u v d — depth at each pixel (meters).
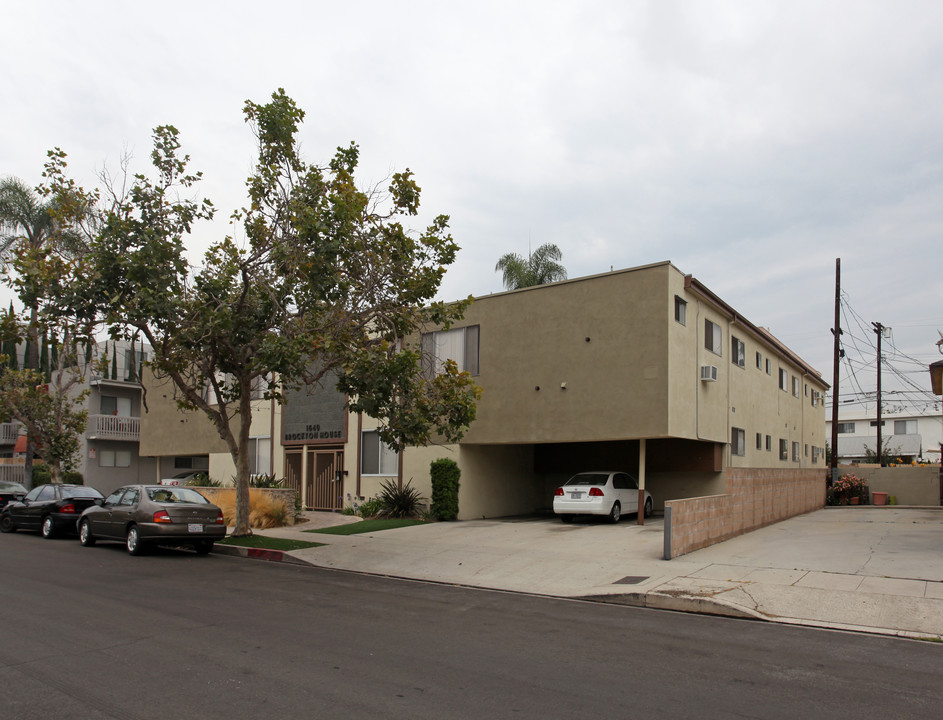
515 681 6.34
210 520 15.59
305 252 14.64
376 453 23.08
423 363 21.41
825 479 28.25
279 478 26.03
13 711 5.43
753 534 17.00
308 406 25.39
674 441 22.67
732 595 10.16
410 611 9.60
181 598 10.19
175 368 16.03
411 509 21.19
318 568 13.95
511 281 32.41
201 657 6.96
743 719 5.44
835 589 10.27
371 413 14.16
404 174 15.42
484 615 9.41
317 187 14.91
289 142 15.03
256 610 9.40
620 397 18.53
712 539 15.12
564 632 8.41
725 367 22.52
